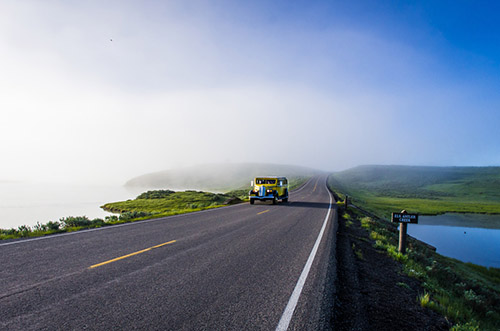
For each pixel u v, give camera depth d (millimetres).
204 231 9523
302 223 12172
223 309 3648
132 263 5570
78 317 3264
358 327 3447
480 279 12062
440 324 3912
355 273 5727
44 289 4105
